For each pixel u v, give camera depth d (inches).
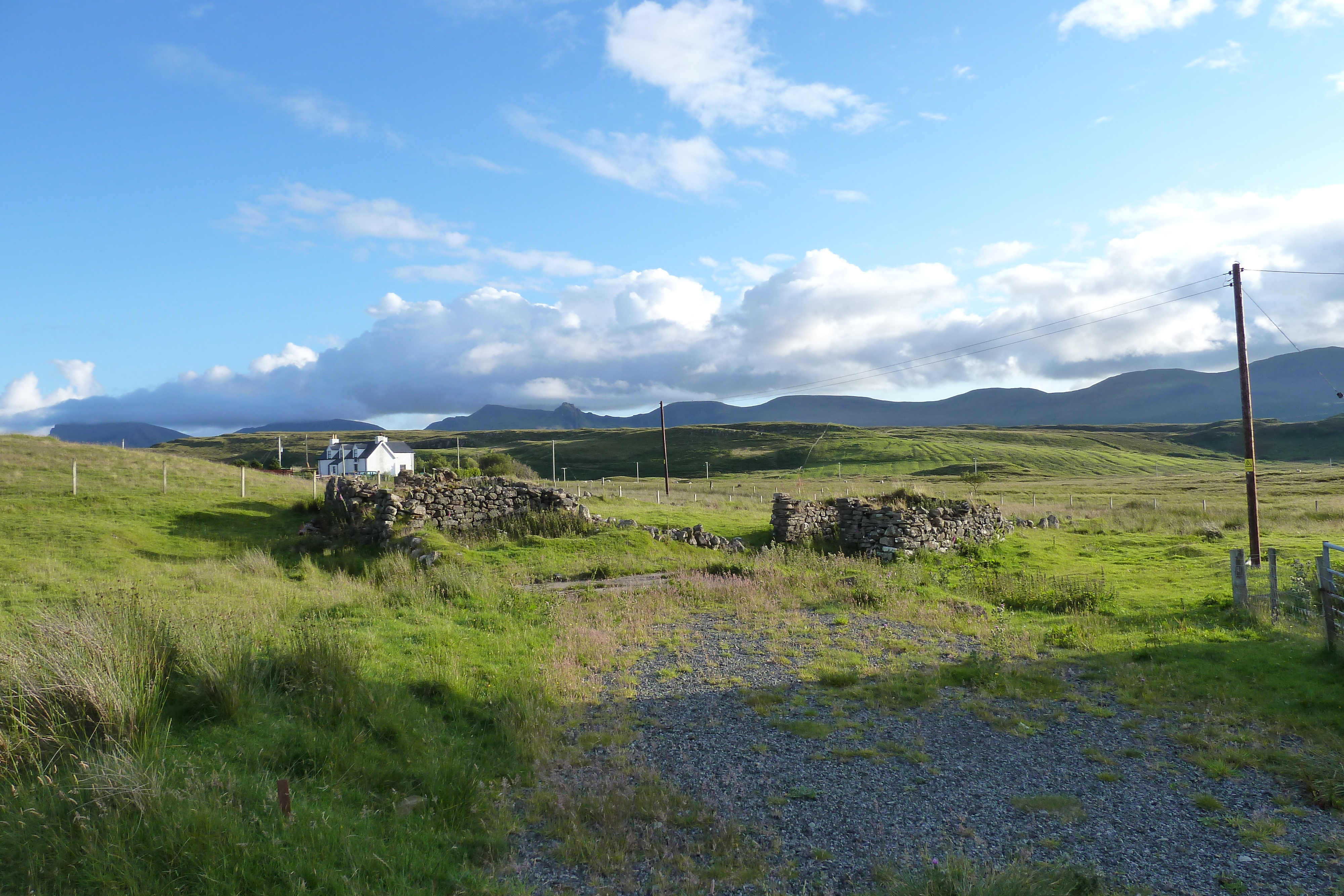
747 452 6033.5
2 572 620.7
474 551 812.6
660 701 372.8
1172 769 283.9
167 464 1439.5
